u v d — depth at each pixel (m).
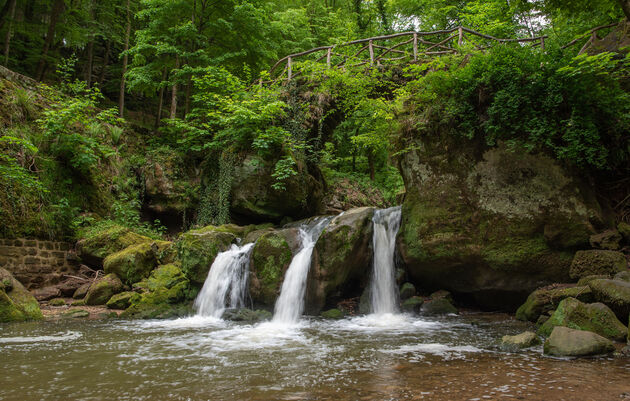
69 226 10.66
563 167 6.65
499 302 7.60
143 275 9.38
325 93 12.34
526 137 6.88
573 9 7.37
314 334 5.84
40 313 7.57
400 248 8.45
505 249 7.02
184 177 13.23
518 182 7.01
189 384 3.25
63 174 11.02
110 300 8.45
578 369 3.52
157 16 14.68
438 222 7.83
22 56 19.27
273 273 8.30
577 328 4.70
